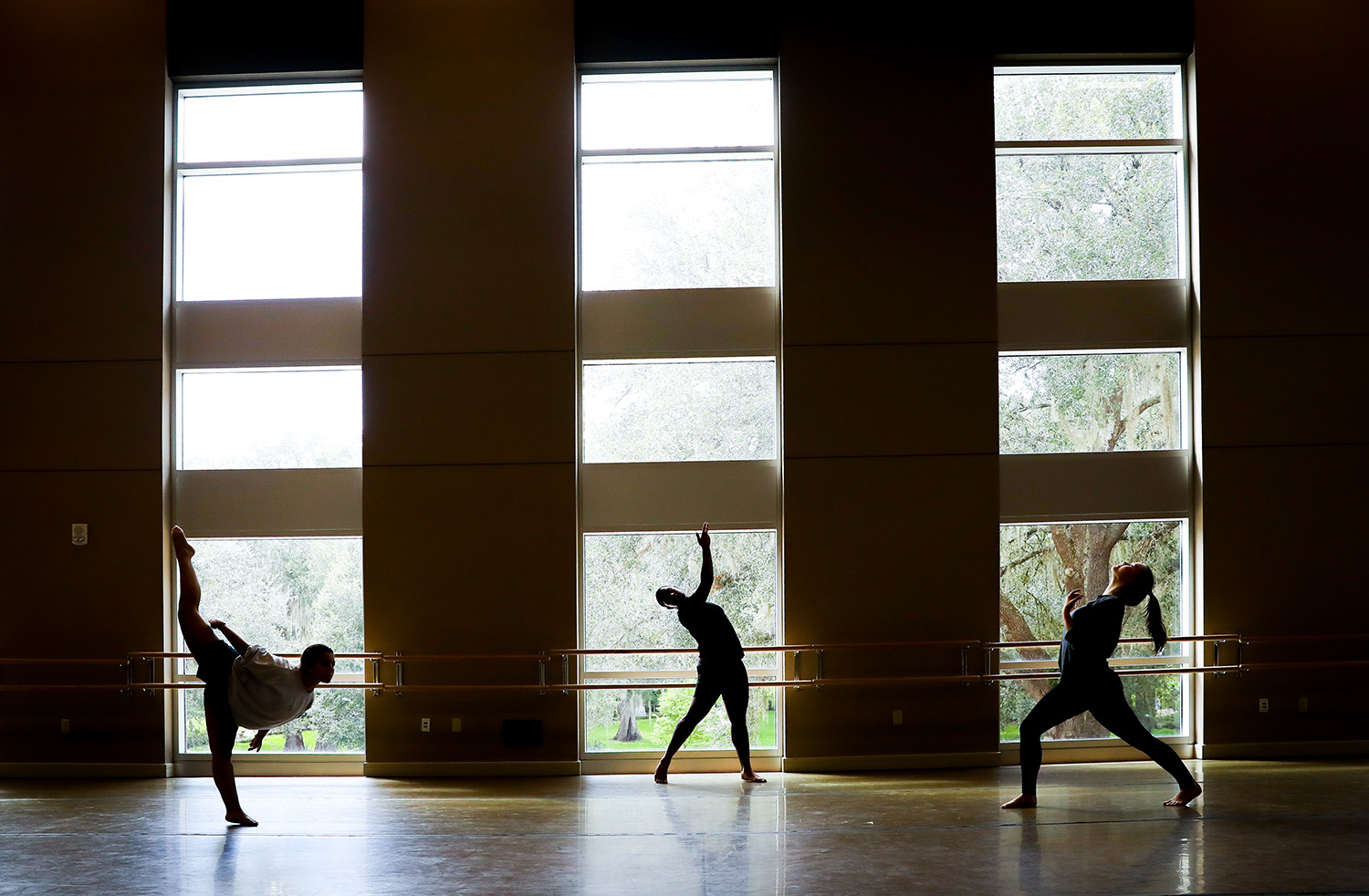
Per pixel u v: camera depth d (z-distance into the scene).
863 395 7.91
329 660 5.85
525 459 7.91
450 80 8.09
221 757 5.77
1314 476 7.89
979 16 8.07
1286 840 4.93
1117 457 8.05
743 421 8.12
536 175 8.03
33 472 7.98
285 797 6.84
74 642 7.87
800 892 4.16
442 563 7.86
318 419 8.20
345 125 8.31
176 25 8.18
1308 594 7.85
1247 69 8.05
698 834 5.37
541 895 4.19
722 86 8.30
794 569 7.83
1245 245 7.99
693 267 8.19
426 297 7.99
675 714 7.95
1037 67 8.21
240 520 8.09
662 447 8.09
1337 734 7.83
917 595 7.83
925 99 8.04
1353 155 8.05
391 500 7.89
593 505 8.02
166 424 8.06
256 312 8.19
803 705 7.79
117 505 7.94
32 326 8.06
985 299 7.96
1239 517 7.88
